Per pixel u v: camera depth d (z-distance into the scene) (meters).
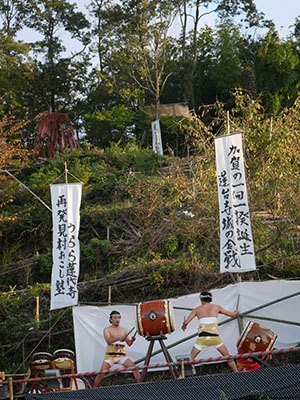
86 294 16.09
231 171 11.47
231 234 11.23
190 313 11.36
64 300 12.00
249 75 29.00
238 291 12.04
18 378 13.04
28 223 21.06
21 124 21.00
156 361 12.07
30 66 39.69
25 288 17.92
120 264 17.73
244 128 14.69
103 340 12.34
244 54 37.47
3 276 18.67
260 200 14.23
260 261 15.48
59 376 10.16
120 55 35.97
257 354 9.09
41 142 32.09
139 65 36.53
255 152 14.42
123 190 22.42
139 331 10.59
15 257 20.06
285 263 15.40
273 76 32.91
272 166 14.17
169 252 17.39
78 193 12.55
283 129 14.25
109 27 40.62
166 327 10.50
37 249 20.30
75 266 12.16
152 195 18.78
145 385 9.32
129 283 15.96
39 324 14.58
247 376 9.00
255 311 11.88
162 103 37.34
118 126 35.25
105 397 9.43
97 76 39.00
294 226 14.44
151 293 15.69
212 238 15.41
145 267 16.03
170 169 23.47
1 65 38.94
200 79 37.16
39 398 9.79
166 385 9.22
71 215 12.44
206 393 9.05
